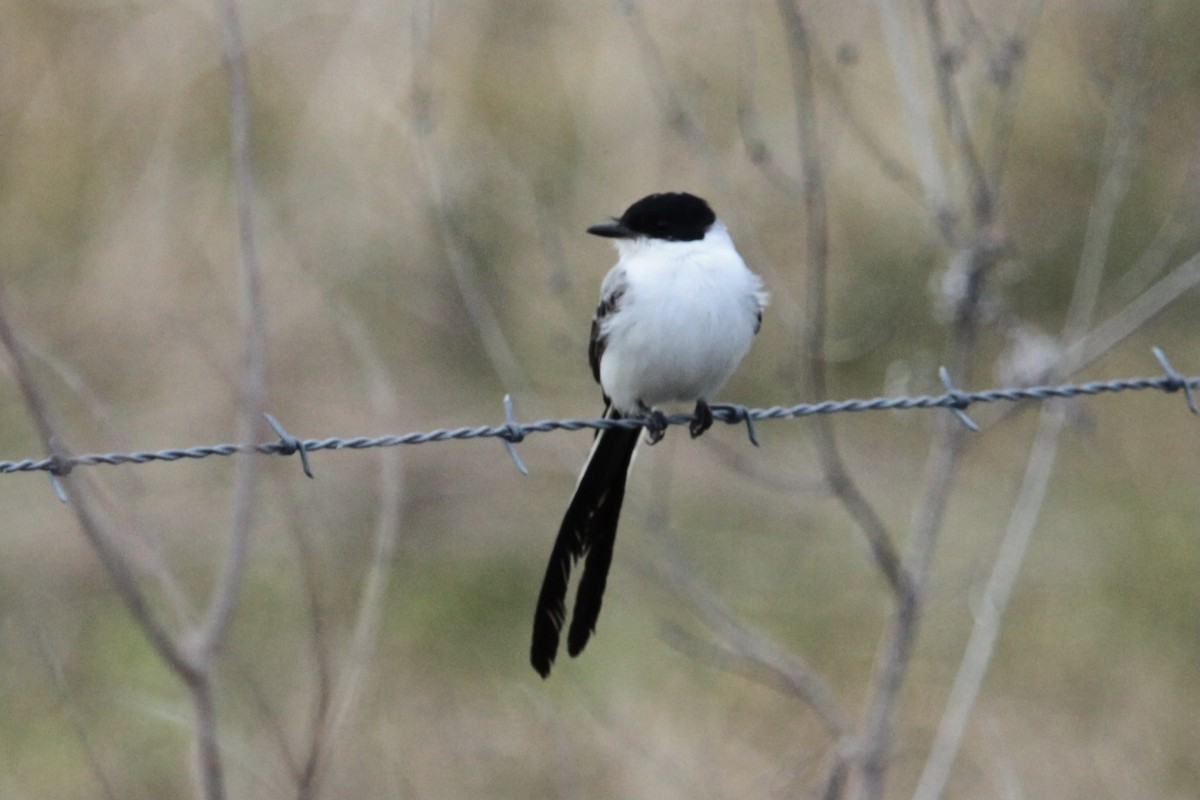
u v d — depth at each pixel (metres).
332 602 13.02
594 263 14.84
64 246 15.66
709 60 14.38
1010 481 15.32
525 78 15.90
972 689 8.96
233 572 6.28
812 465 15.31
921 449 15.73
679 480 15.03
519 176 13.41
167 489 13.82
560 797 11.36
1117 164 9.66
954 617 13.70
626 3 9.65
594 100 14.98
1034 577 14.21
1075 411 9.38
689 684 12.71
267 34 16.00
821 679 12.82
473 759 11.81
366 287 15.29
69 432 13.75
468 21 16.05
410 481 14.86
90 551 13.65
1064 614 13.73
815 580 14.06
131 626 12.73
